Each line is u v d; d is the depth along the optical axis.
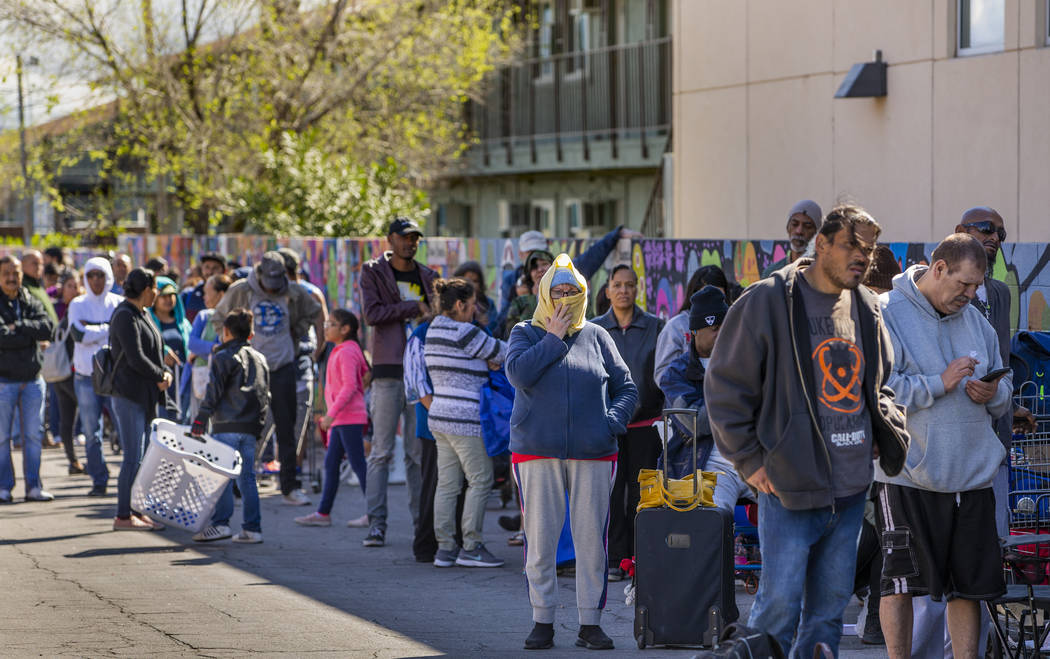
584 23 40.31
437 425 13.13
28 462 18.03
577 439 9.85
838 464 7.21
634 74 37.91
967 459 8.16
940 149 18.23
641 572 9.66
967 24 17.98
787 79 21.02
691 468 11.06
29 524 16.03
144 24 33.78
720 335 7.36
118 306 15.60
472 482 13.29
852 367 7.21
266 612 11.15
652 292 16.16
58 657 9.42
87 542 14.84
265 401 15.14
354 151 36.38
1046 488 9.27
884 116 19.17
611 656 9.59
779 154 21.27
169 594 11.92
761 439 7.23
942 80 18.17
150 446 14.93
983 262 8.15
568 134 40.25
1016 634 9.38
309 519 16.27
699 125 23.17
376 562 13.76
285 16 34.59
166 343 19.41
